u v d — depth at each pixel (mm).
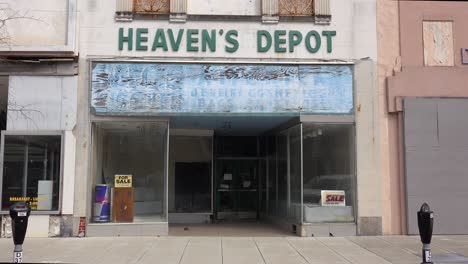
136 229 13344
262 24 13930
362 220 13531
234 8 14219
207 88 13625
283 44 13867
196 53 13719
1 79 13703
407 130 13711
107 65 13570
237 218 17984
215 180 18094
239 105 13617
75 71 13445
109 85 13508
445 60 14062
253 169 18297
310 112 13680
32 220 13031
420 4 14172
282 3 14047
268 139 17641
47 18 13578
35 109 13305
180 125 15656
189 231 14492
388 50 14031
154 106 13500
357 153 13703
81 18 13664
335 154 13805
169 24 13805
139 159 13742
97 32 13648
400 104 13734
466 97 13898
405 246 11797
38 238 12820
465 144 13758
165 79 13594
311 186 13664
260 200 18172
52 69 13430
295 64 13797
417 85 13875
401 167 13703
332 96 13789
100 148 13688
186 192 16703
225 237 13094
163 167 13719
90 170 13359
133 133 13781
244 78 13703
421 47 14070
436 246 11789
